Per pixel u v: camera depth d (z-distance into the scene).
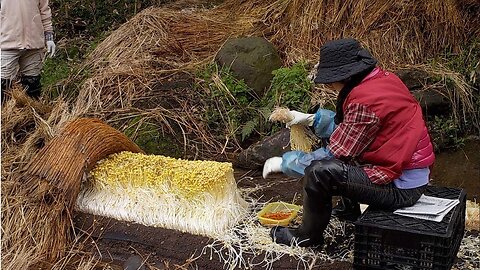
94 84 5.93
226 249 3.71
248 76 5.84
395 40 6.11
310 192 3.42
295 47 6.36
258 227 3.91
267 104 5.69
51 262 3.77
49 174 4.07
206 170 3.98
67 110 5.61
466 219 3.94
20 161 4.62
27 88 5.79
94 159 4.16
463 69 5.71
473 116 5.45
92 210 4.14
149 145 5.38
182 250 3.78
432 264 3.12
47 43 5.98
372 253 3.24
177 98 5.79
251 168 5.12
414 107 3.34
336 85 3.41
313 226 3.57
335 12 6.41
